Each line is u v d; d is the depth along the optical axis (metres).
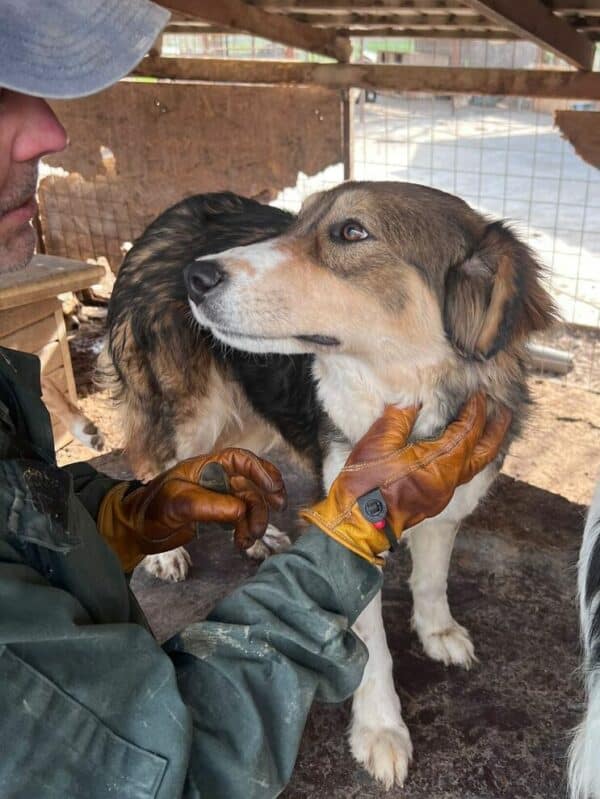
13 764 0.87
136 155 5.61
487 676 2.53
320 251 2.00
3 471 0.96
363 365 2.09
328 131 4.97
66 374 4.32
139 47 0.98
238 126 5.19
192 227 3.01
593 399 4.83
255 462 1.56
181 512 1.46
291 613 1.20
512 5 3.38
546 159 12.48
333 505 1.36
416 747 2.29
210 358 2.93
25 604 0.88
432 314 2.00
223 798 1.06
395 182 2.10
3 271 1.06
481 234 2.03
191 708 1.09
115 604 1.09
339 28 5.25
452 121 15.91
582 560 2.04
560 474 4.02
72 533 0.99
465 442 1.60
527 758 2.24
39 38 0.90
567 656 2.60
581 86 4.16
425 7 4.18
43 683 0.89
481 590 2.93
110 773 0.95
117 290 3.12
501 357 2.06
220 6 4.14
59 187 6.08
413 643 2.69
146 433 3.12
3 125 0.95
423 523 2.38
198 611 2.90
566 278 6.63
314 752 2.30
